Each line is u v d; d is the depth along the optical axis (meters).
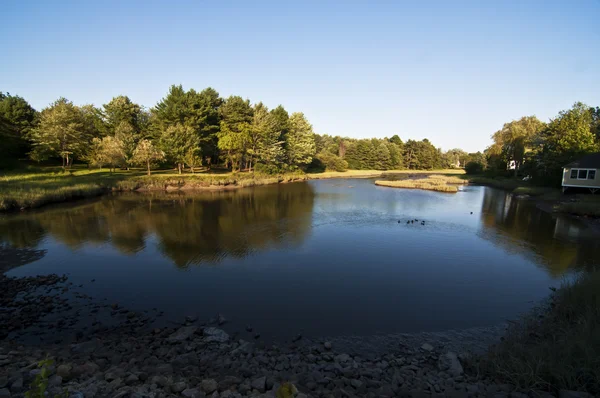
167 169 60.53
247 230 21.47
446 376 6.85
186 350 8.09
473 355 7.79
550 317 9.68
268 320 10.09
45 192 30.52
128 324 9.70
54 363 6.75
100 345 8.10
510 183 52.81
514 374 6.39
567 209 28.30
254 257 16.11
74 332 9.11
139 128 64.50
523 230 22.08
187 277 13.54
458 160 146.12
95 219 24.38
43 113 53.19
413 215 27.23
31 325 9.49
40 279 13.04
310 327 9.70
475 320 10.19
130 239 19.02
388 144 106.75
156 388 5.70
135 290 12.20
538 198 37.78
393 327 9.73
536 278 13.68
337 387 6.20
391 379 6.75
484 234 20.95
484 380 6.54
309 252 17.00
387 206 31.81
